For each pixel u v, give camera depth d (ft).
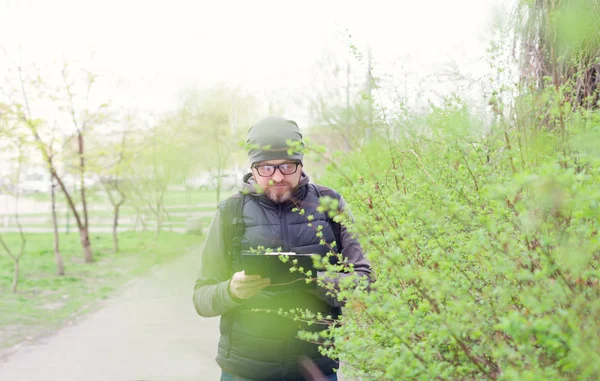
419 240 6.45
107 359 19.39
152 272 38.14
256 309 7.72
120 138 47.96
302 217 8.32
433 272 5.80
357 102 10.47
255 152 8.14
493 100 7.15
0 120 35.24
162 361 18.98
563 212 4.69
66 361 19.33
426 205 6.97
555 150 6.42
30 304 28.27
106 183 49.88
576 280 4.70
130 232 67.67
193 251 49.96
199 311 8.44
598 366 3.91
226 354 8.26
